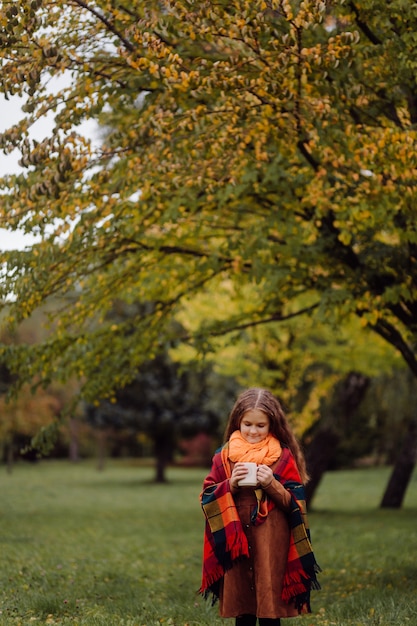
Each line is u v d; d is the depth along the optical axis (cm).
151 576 845
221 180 677
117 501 2377
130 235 733
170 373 3231
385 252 737
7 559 942
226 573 396
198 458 4766
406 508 1873
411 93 684
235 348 1592
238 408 412
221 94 615
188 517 1830
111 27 595
